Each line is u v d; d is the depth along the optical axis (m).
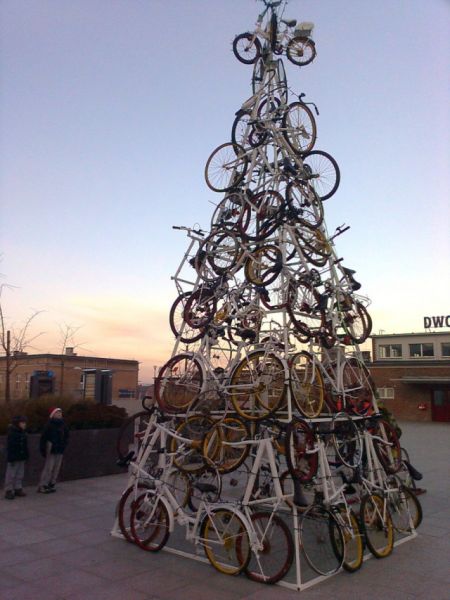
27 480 10.67
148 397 7.87
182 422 7.12
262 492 7.19
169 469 6.68
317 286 7.77
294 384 6.34
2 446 10.26
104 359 43.75
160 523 6.41
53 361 37.62
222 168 8.65
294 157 8.24
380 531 6.61
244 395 6.61
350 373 7.73
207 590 5.27
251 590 5.28
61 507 8.82
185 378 7.14
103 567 5.89
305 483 5.93
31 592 5.21
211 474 6.91
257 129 8.36
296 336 7.43
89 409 12.65
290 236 7.32
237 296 7.94
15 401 12.98
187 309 7.68
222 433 6.70
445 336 37.94
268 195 7.83
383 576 5.67
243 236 7.52
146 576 5.64
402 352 39.47
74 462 11.45
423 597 5.12
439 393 32.62
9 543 6.78
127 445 12.57
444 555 6.37
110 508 8.75
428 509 8.79
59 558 6.20
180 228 8.02
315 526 6.93
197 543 5.99
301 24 8.88
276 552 6.12
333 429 6.55
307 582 5.41
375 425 7.42
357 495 6.60
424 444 19.06
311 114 8.56
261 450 6.02
